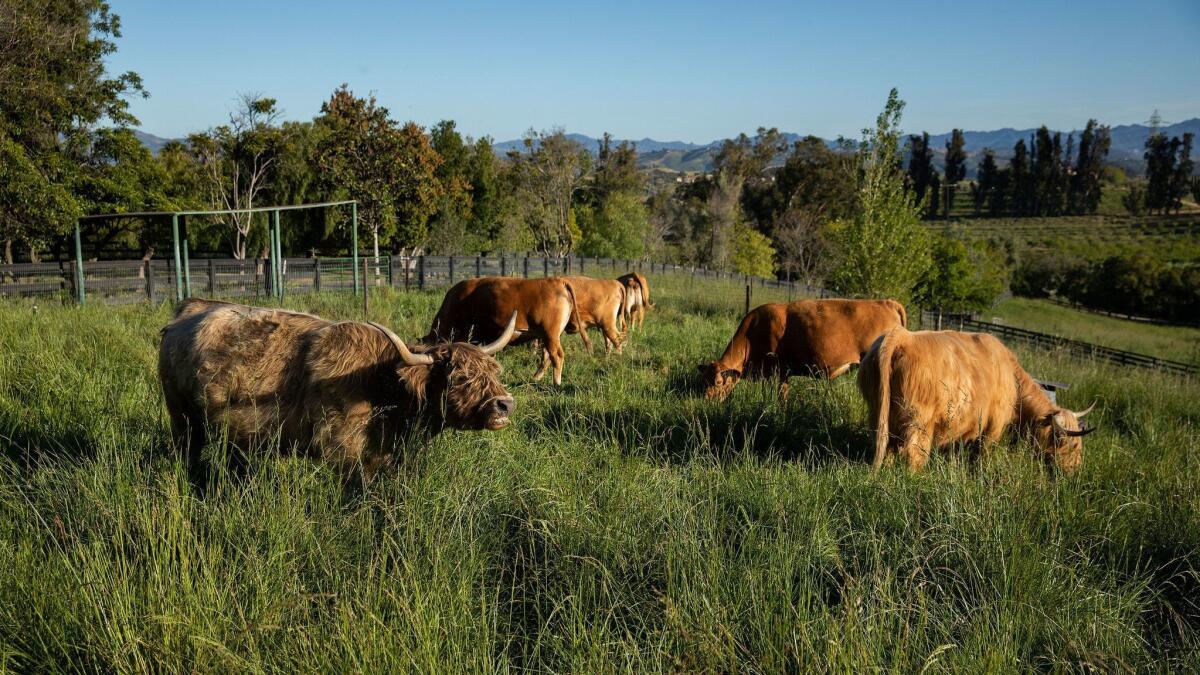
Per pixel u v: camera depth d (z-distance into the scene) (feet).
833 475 16.96
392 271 77.20
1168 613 12.53
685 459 19.49
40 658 9.25
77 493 12.83
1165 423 27.96
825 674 9.28
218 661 9.00
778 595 11.19
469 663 9.42
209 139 118.42
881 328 27.53
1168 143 471.62
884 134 67.77
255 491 13.03
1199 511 14.97
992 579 11.90
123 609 9.55
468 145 176.35
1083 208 505.66
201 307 16.19
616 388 26.40
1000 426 19.83
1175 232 379.96
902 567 12.42
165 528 11.48
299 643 9.40
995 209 526.16
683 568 11.65
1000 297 208.64
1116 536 14.55
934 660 9.48
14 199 57.11
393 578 10.84
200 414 15.33
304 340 14.97
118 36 76.64
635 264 122.01
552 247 180.04
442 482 14.24
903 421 18.26
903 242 69.00
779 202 231.71
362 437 14.79
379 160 106.01
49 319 33.27
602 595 11.32
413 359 14.53
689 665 9.61
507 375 31.78
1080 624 11.10
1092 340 124.77
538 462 16.22
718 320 55.47
